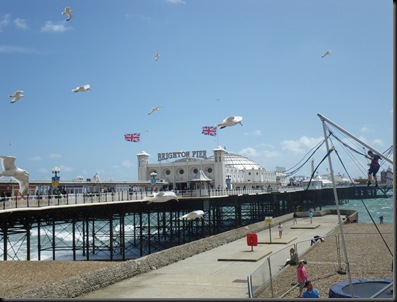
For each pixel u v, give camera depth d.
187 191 66.25
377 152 14.19
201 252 35.50
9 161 20.05
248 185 126.25
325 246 37.12
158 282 24.70
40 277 23.73
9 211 32.19
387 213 127.38
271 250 35.44
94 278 23.11
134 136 89.88
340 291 17.75
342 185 173.88
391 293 17.36
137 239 72.31
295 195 120.81
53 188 47.03
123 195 50.28
